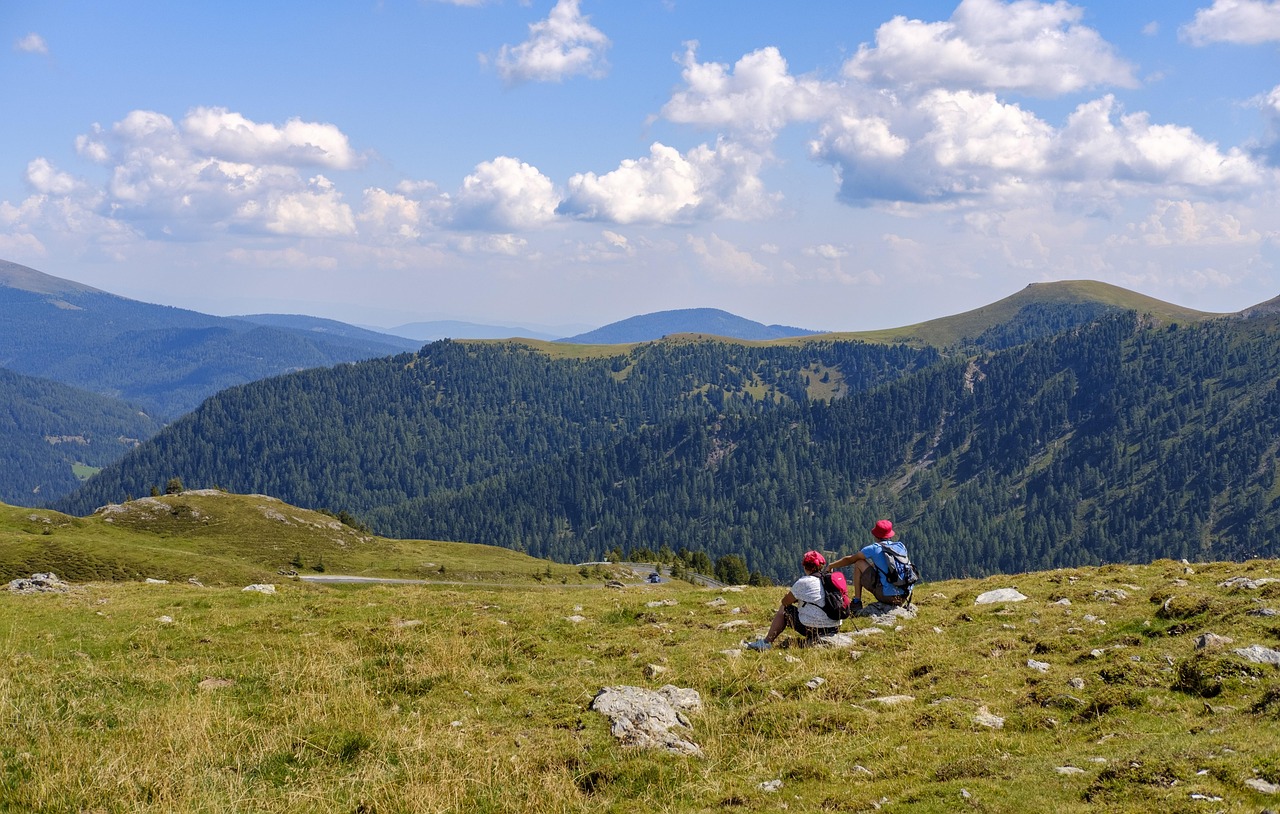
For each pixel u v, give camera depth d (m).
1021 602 20.14
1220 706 11.75
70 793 10.81
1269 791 8.40
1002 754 10.90
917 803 9.45
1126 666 13.80
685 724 13.27
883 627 18.27
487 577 165.12
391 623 21.05
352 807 10.70
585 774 11.40
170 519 170.12
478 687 15.79
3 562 119.44
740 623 19.91
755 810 9.88
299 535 175.38
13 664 17.28
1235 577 20.61
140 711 14.20
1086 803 8.84
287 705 14.67
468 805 10.68
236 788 11.26
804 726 12.80
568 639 19.42
